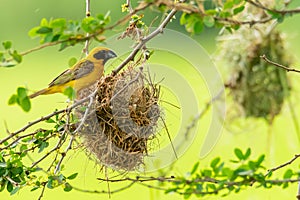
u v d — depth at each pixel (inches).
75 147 337.7
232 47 512.4
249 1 271.4
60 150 330.0
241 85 514.3
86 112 303.1
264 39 503.5
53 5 945.5
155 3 252.7
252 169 268.1
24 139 341.1
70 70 354.6
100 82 336.5
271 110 514.6
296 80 513.0
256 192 553.9
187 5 262.2
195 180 269.9
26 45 956.0
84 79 351.9
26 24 961.5
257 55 506.9
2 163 333.1
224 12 268.5
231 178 268.5
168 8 260.1
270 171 288.4
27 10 957.2
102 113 335.0
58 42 253.4
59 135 338.3
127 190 633.6
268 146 509.4
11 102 260.4
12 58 253.8
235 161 274.4
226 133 551.8
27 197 659.4
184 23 267.1
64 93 268.7
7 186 336.5
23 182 327.3
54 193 652.1
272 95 511.5
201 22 265.9
